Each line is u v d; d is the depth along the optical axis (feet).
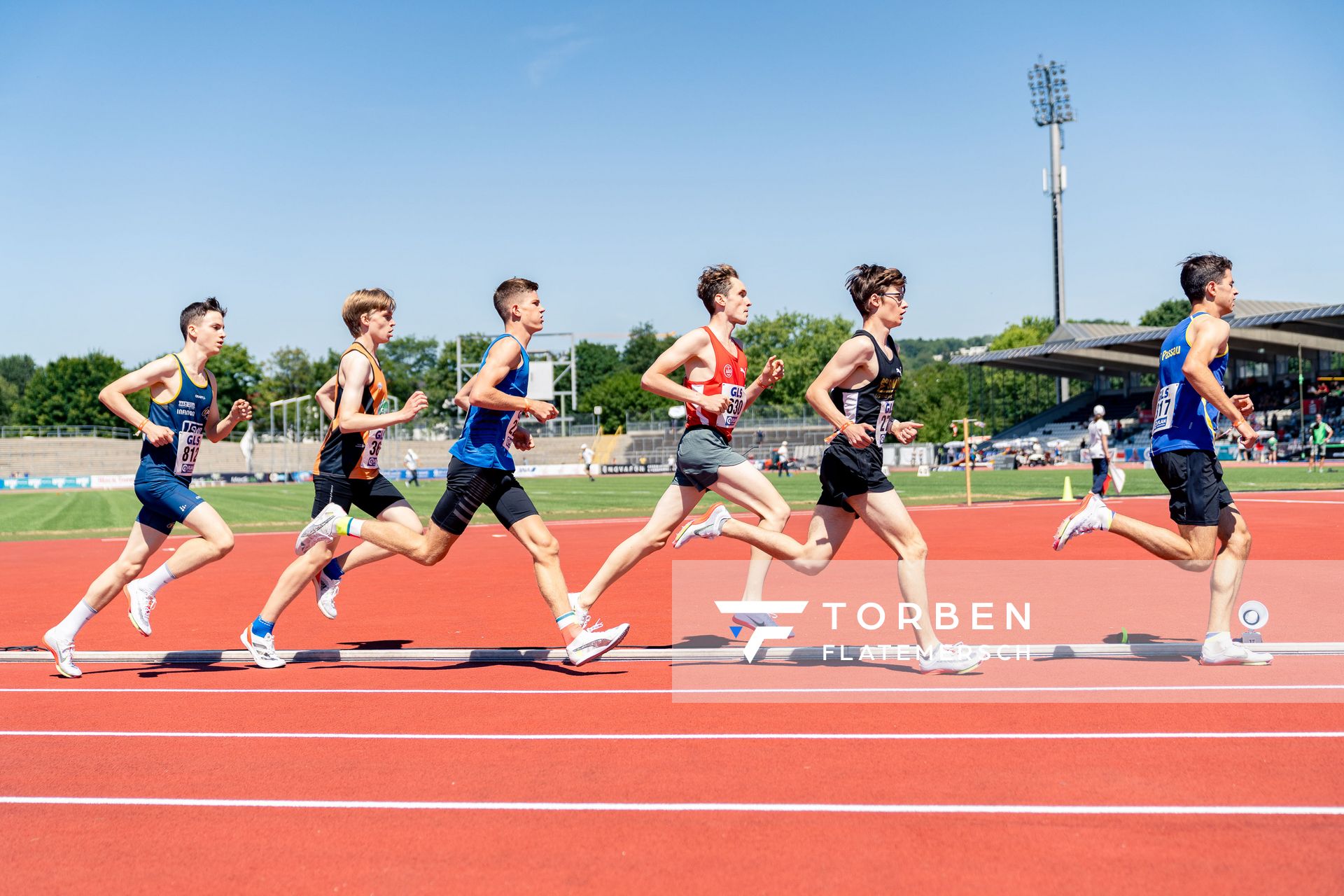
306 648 21.75
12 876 9.90
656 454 226.79
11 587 34.14
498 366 18.44
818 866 9.64
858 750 13.23
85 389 319.27
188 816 11.38
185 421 20.07
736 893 9.11
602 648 18.48
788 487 106.32
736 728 14.43
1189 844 9.96
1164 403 18.54
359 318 20.52
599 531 55.01
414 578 33.76
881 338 18.47
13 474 216.13
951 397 304.09
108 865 10.11
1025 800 11.24
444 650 20.02
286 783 12.44
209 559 19.90
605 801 11.51
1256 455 158.81
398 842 10.50
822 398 18.02
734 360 19.45
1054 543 18.88
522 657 19.69
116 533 61.46
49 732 15.01
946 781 11.90
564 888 9.31
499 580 32.81
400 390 343.67
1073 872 9.40
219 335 20.68
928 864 9.62
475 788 12.05
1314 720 14.30
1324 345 168.25
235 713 16.03
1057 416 222.69
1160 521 48.70
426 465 238.68
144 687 18.22
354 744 14.05
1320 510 52.16
